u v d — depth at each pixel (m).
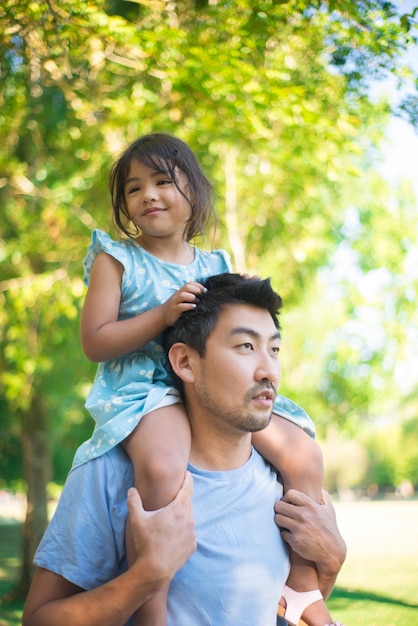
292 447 2.30
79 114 6.85
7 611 9.67
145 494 2.01
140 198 2.38
